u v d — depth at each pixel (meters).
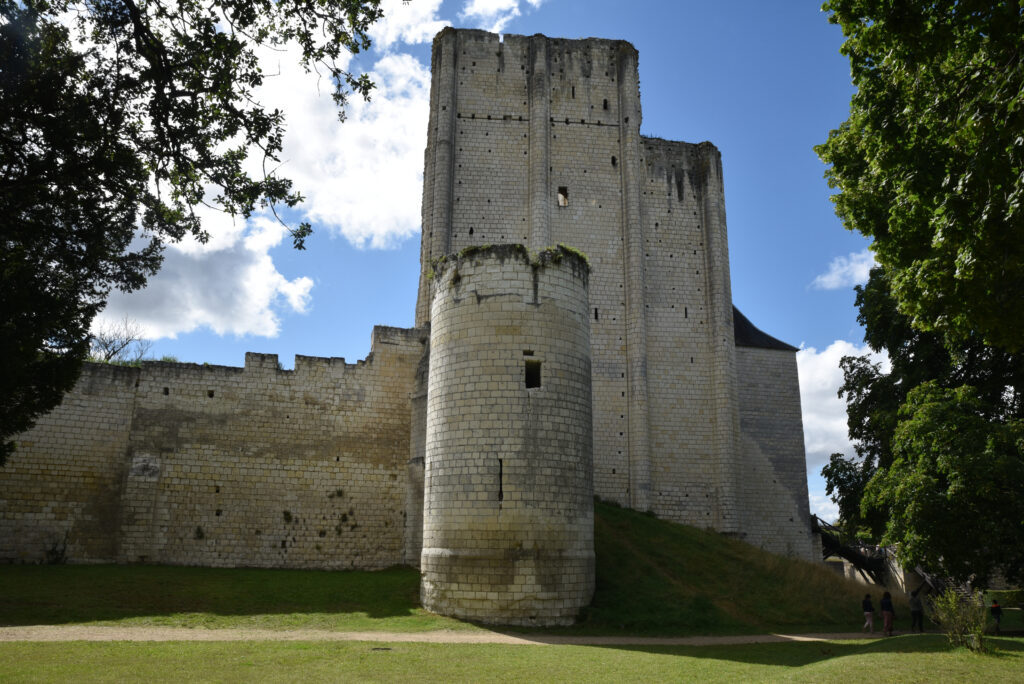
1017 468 20.47
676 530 32.56
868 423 30.09
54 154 14.41
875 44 14.61
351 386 31.42
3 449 16.84
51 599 19.45
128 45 14.52
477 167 42.62
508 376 20.61
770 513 40.75
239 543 28.44
